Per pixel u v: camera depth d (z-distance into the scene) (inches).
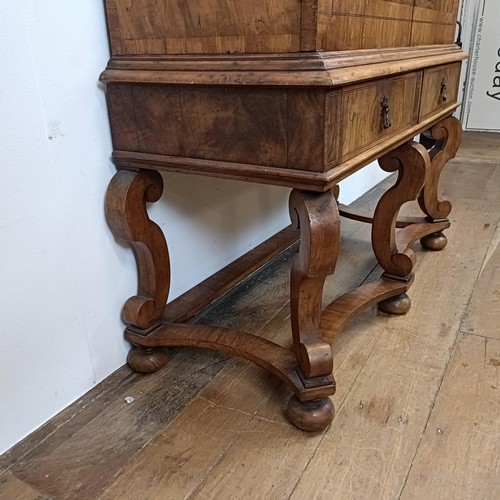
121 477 29.1
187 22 27.7
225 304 48.4
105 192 34.2
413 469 29.0
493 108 122.3
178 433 32.4
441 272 53.1
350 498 27.4
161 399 35.5
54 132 29.8
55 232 31.1
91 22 30.8
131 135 32.3
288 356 34.2
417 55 35.5
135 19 29.8
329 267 28.4
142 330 37.4
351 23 26.6
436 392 35.3
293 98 25.0
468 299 47.6
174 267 43.5
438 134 52.9
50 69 28.8
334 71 24.1
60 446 31.4
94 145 32.7
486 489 27.6
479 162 96.6
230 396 35.8
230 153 28.5
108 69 31.4
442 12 41.3
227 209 49.8
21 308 30.0
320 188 25.9
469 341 41.1
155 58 29.6
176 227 42.9
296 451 30.7
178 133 30.1
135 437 32.1
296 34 24.4
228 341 36.0
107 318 36.6
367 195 82.7
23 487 28.5
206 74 27.1
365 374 37.4
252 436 32.0
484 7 114.9
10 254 28.6
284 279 53.4
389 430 32.0
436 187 55.4
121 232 34.6
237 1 25.5
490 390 35.4
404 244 48.2
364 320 44.5
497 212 70.4
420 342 41.2
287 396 35.6
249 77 25.5
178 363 39.5
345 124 26.6
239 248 53.6
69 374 34.3
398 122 34.6
